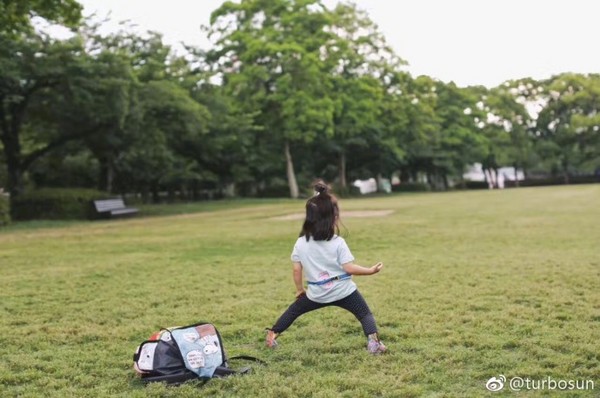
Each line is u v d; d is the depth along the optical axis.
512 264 9.02
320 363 4.61
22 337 5.56
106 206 24.45
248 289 7.60
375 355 4.73
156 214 25.69
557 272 8.20
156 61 27.78
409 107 49.50
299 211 24.69
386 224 16.48
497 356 4.64
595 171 69.38
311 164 49.91
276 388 4.05
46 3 17.84
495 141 65.06
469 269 8.67
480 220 17.33
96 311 6.57
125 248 12.51
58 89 22.30
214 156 39.22
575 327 5.39
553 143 67.88
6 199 20.48
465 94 60.53
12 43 20.42
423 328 5.48
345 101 42.25
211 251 11.62
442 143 57.88
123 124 23.95
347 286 4.79
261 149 41.03
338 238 4.80
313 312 6.18
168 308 6.63
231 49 39.34
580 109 68.62
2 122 24.22
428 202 29.33
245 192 47.22
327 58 41.91
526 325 5.47
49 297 7.40
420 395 3.93
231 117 34.91
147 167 36.22
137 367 4.31
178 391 4.06
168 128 27.59
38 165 34.31
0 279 8.79
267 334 5.09
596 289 7.04
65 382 4.34
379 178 57.12
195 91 33.56
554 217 17.64
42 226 19.84
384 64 48.47
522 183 71.69
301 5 38.84
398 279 7.99
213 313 6.31
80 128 25.20
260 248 11.94
